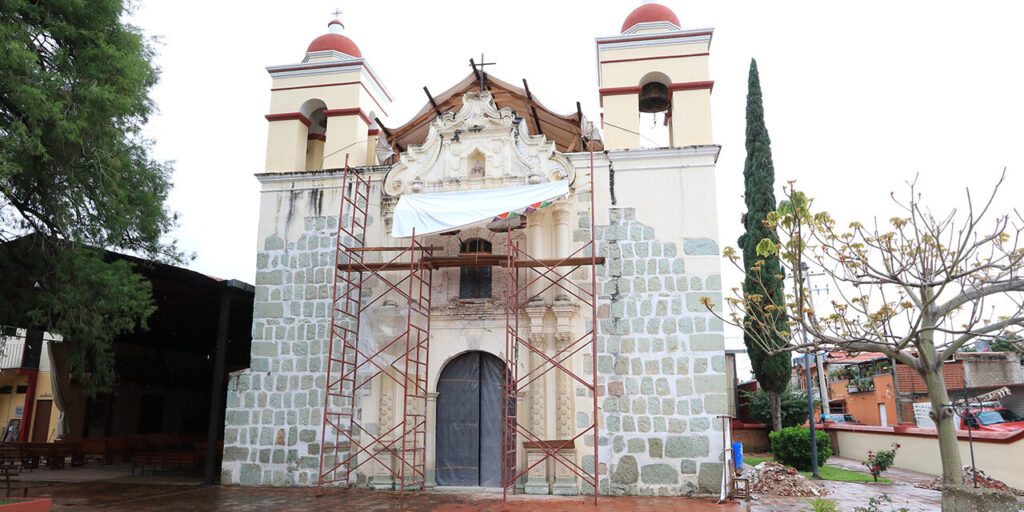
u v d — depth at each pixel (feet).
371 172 56.59
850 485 52.70
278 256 56.24
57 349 74.13
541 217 52.80
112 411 80.38
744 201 73.87
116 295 42.04
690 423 48.39
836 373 127.03
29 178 38.55
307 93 60.08
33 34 36.81
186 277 55.57
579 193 53.16
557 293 51.31
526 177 53.06
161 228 46.34
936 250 27.58
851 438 76.28
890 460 55.06
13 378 91.71
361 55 63.36
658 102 62.49
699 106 54.19
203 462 60.90
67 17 38.86
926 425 82.89
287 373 53.98
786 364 68.69
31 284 41.65
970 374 94.99
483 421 52.19
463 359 53.36
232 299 60.34
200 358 88.58
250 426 53.62
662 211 51.96
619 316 50.67
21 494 48.34
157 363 81.10
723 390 48.44
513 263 50.01
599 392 49.70
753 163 71.51
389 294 53.57
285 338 54.60
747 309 33.78
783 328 67.62
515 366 49.65
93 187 40.96
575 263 49.62
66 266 40.96
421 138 65.51
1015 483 49.03
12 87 34.60
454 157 55.01
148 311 45.27
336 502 45.09
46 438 87.30
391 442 50.80
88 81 37.73
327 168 58.13
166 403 88.94
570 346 50.16
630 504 44.32
